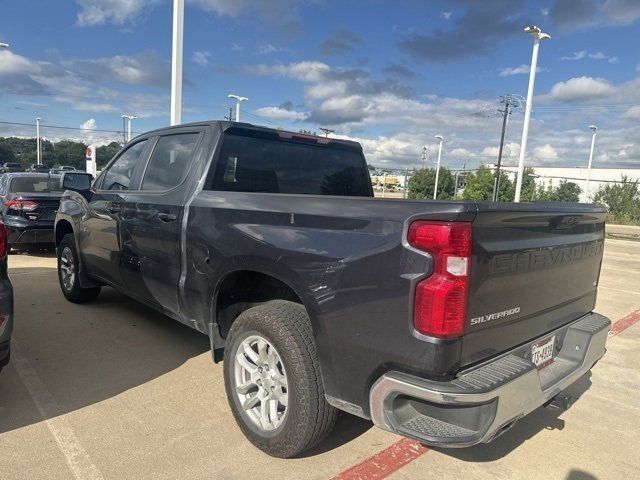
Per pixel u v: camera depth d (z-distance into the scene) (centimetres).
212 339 335
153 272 396
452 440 216
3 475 262
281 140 410
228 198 325
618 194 3731
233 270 305
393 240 225
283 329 270
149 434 308
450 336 214
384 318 227
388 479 275
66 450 287
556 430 343
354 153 470
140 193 423
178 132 412
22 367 401
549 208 260
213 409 343
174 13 1032
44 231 896
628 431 346
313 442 272
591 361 302
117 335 483
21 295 616
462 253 213
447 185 5309
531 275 257
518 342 260
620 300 781
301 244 263
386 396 227
